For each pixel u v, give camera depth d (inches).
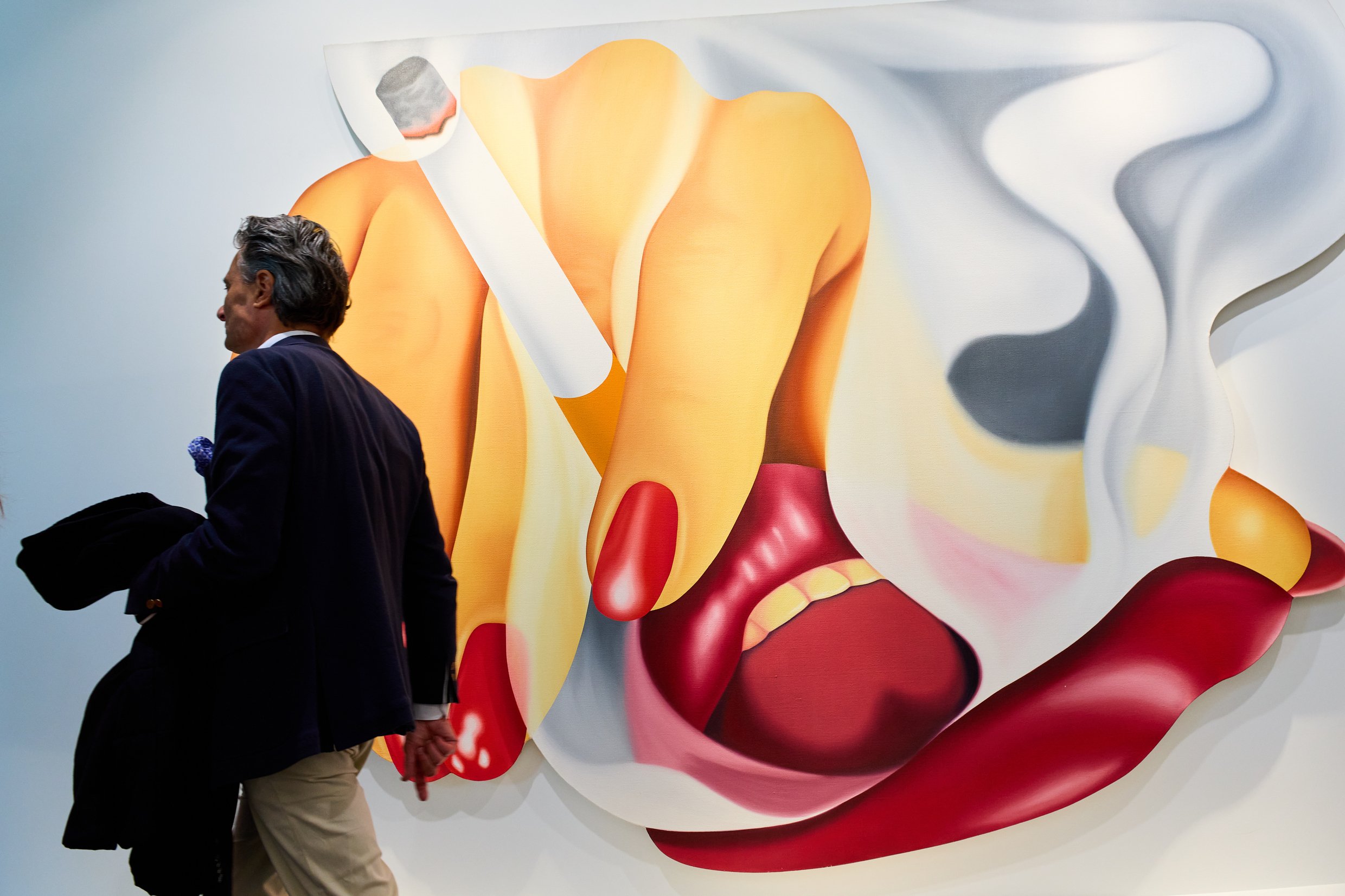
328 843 39.9
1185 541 61.9
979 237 65.0
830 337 64.9
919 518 63.4
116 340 69.4
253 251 45.6
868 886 61.8
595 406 65.6
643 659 63.2
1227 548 61.6
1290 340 63.9
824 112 66.5
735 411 64.7
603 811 63.4
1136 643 61.4
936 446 63.8
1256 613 60.9
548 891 62.8
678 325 65.6
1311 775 60.7
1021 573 62.5
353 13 71.2
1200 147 64.6
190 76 71.5
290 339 44.6
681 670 62.9
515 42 68.5
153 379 68.9
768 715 62.3
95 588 41.0
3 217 71.2
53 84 72.4
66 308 69.9
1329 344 63.7
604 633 63.7
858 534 63.5
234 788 38.9
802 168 66.1
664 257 66.1
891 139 66.0
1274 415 63.4
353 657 39.4
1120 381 63.4
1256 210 63.9
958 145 65.8
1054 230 64.7
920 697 62.0
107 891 64.5
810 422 64.4
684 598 63.6
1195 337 63.4
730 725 62.3
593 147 67.3
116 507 42.8
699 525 64.1
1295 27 65.1
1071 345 63.9
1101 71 65.7
